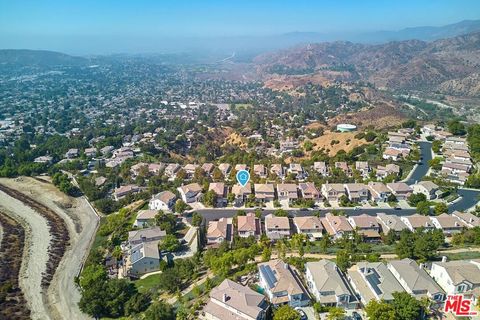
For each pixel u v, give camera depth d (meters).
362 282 93.62
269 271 96.06
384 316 77.56
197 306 90.19
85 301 97.50
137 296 96.94
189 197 160.00
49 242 140.50
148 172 199.62
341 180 168.88
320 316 85.00
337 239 119.00
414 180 169.75
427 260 103.56
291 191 156.88
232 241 124.75
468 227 124.44
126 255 122.44
